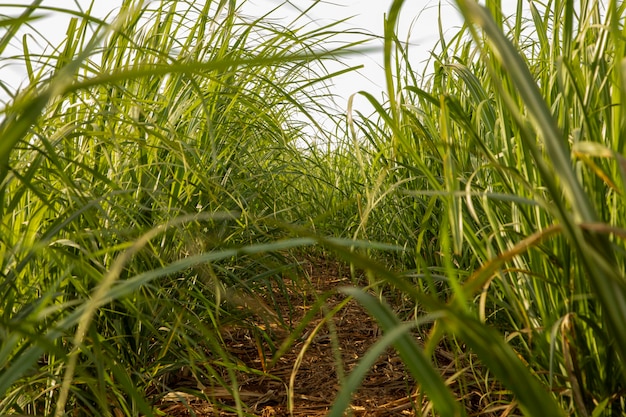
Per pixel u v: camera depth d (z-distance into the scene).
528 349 1.23
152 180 1.75
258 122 2.50
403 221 2.50
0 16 1.09
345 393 0.55
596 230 0.57
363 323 2.62
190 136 1.94
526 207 1.21
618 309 0.59
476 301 1.73
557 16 1.33
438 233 2.26
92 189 1.40
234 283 2.21
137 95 1.77
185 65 0.48
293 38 1.97
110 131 1.36
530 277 1.20
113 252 1.49
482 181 1.59
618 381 1.02
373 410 1.71
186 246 1.63
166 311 1.68
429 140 1.54
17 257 1.16
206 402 1.76
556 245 1.09
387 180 2.52
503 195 0.83
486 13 0.61
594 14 1.22
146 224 1.64
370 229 2.86
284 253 2.49
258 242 2.26
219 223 2.00
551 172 1.08
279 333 2.47
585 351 1.05
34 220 1.20
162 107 1.79
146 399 1.58
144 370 1.55
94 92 1.66
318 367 2.10
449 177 0.97
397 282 0.57
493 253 1.19
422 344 2.19
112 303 1.44
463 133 1.86
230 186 2.14
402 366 2.08
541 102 0.61
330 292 0.79
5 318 1.09
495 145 1.38
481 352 0.61
